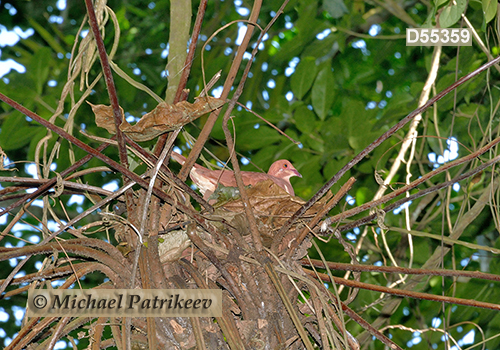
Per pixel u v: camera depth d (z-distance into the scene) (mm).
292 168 10641
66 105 13258
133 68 15500
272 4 14148
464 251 13930
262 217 6172
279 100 13305
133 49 15727
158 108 4969
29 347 6184
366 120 12773
